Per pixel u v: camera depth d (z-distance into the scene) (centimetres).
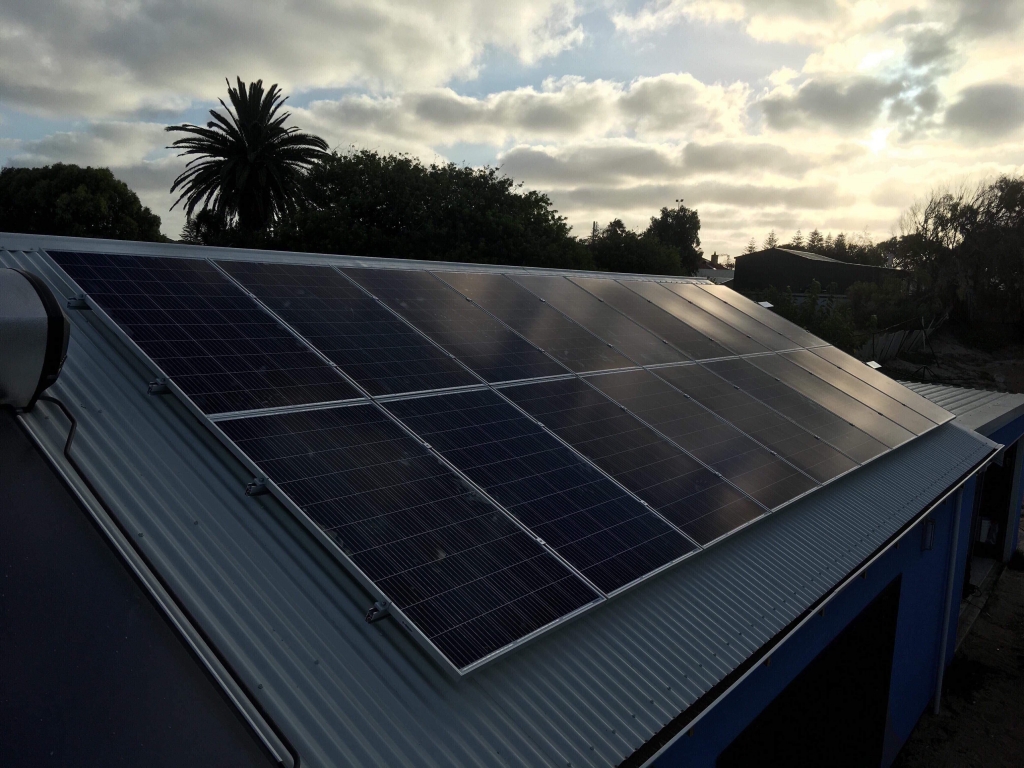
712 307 1750
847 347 4859
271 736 420
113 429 600
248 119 4138
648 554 691
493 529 623
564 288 1387
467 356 908
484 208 4356
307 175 4319
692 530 761
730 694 798
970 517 1961
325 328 831
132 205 5962
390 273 1090
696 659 645
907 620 1466
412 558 555
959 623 2139
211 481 593
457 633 509
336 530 546
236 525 561
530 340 1039
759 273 8344
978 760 1495
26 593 414
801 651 977
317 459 611
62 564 443
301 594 525
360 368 777
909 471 1299
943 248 7200
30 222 5772
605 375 1026
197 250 929
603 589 619
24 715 353
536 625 548
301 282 930
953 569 1702
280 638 486
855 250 12888
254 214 4300
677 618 688
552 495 706
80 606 421
